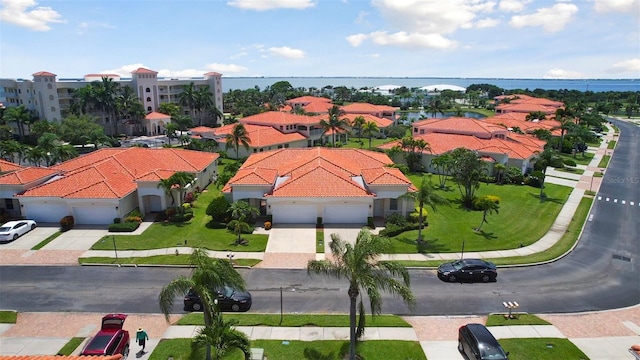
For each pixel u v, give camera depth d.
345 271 20.55
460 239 38.97
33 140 90.88
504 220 44.50
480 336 22.05
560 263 34.75
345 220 42.53
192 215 44.19
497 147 64.75
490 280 31.31
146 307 27.55
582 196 54.31
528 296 29.27
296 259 34.38
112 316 23.47
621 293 29.97
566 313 27.17
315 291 29.53
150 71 112.12
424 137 73.69
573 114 99.38
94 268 32.88
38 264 33.44
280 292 28.36
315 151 54.75
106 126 104.94
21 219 42.94
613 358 22.59
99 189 42.25
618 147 94.00
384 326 25.25
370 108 122.19
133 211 43.50
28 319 26.09
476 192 55.16
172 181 42.47
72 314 26.66
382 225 42.44
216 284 20.12
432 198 36.69
